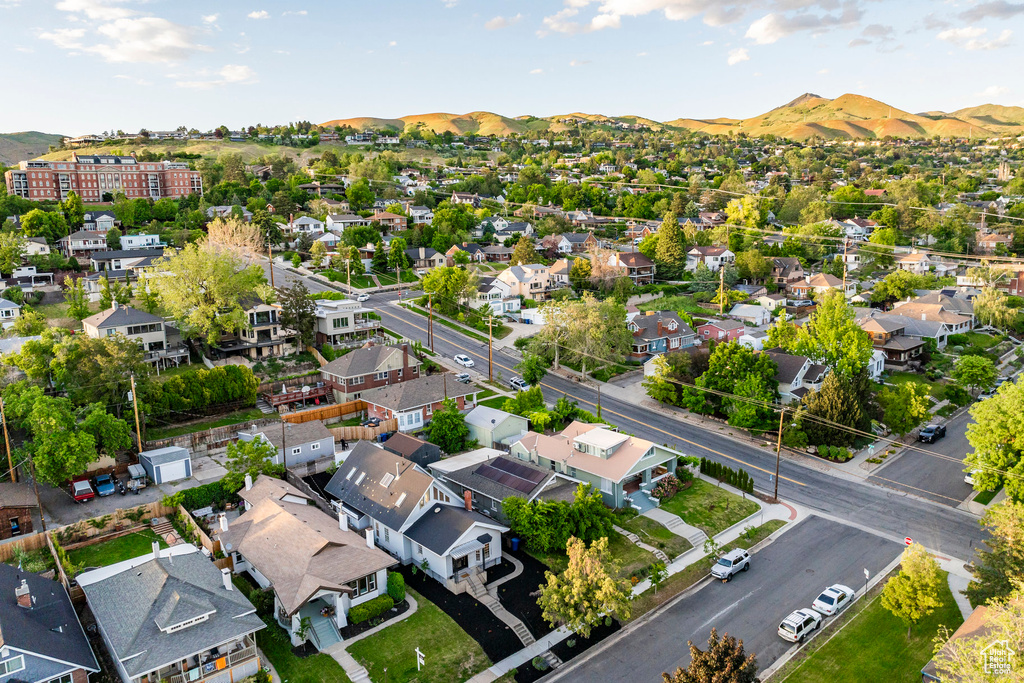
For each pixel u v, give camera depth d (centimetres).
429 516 4553
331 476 5641
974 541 4934
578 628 3666
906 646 3750
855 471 6156
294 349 8388
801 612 3931
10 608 3212
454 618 3953
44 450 4662
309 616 3803
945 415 7612
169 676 3173
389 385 6981
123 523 4712
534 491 4869
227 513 4972
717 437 6888
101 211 15425
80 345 5866
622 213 19600
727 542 4928
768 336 9312
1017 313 10531
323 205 17150
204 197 17388
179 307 7744
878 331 9162
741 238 15888
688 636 3869
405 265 13200
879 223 17288
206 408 6550
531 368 7775
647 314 9981
